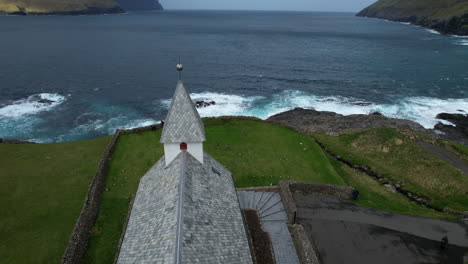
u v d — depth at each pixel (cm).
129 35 17612
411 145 4166
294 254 2261
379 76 9444
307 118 5894
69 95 7350
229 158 3788
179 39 16812
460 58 11956
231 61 11381
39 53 11625
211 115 6378
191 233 1591
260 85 8488
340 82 8831
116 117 6266
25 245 2333
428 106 6969
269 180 3381
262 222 2575
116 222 2636
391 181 3722
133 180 3231
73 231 2353
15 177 3189
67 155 3728
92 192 2845
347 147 4412
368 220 2758
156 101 7212
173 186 1895
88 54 11788
